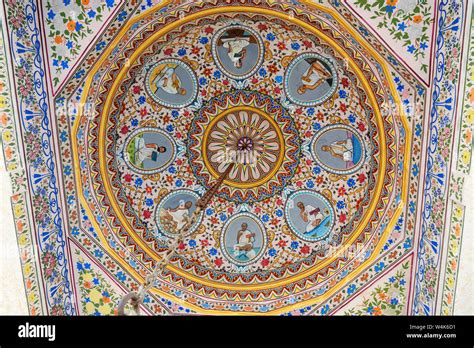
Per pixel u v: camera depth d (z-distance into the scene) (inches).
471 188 242.4
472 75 229.8
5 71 244.1
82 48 265.3
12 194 257.6
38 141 271.9
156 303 323.0
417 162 283.4
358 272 313.4
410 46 254.2
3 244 263.6
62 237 299.1
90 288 311.9
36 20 255.6
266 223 378.6
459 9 228.1
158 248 349.1
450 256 261.0
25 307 271.1
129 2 259.3
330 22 276.8
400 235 303.7
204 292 340.8
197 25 302.7
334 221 358.3
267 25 321.4
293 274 349.1
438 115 258.7
